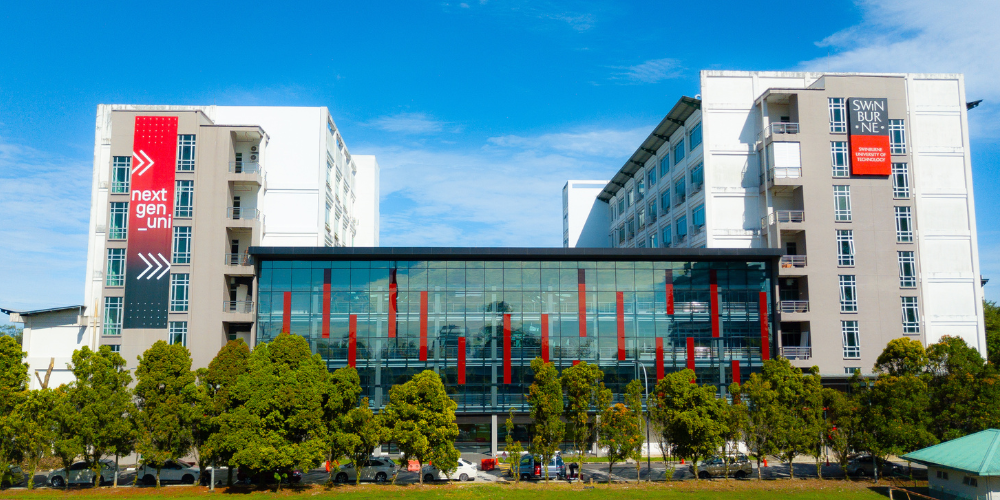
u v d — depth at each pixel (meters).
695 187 73.81
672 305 69.00
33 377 66.69
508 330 68.00
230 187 67.19
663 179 84.12
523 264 69.19
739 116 71.75
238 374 48.81
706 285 69.38
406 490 48.06
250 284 67.50
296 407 46.25
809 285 67.44
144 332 63.84
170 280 64.62
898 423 49.47
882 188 68.75
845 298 67.50
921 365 53.69
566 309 68.62
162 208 65.44
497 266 69.00
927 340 67.38
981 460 42.84
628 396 51.97
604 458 63.69
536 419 51.28
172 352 48.16
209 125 66.81
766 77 72.44
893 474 54.34
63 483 49.50
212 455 46.22
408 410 48.06
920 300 67.88
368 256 67.56
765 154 69.50
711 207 70.31
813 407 52.38
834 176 68.38
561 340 68.19
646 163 91.12
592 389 51.44
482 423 67.25
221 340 64.56
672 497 46.09
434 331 67.62
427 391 48.53
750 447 52.28
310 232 71.38
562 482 51.75
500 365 67.44
